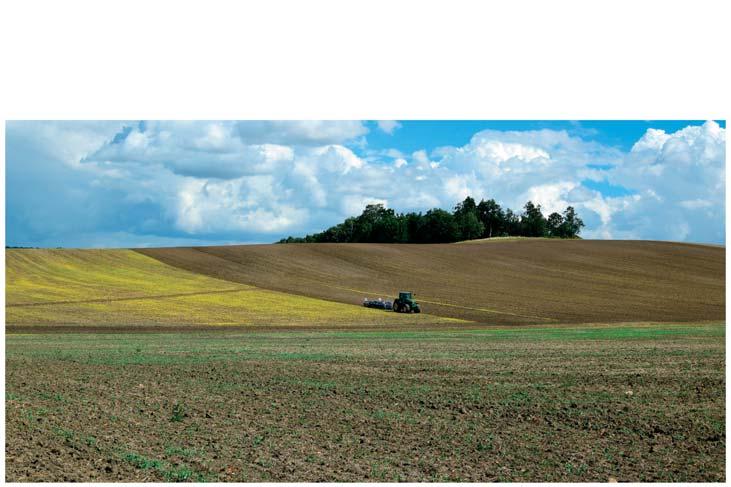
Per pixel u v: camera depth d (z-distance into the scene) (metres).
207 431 13.62
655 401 16.41
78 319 44.31
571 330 40.06
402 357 25.47
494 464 11.41
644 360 23.62
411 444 12.66
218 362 24.11
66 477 10.55
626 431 13.59
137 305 50.75
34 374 20.88
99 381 19.62
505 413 15.27
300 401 16.75
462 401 16.66
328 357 25.58
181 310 49.53
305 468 11.07
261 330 40.97
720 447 12.45
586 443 12.74
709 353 25.45
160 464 11.25
